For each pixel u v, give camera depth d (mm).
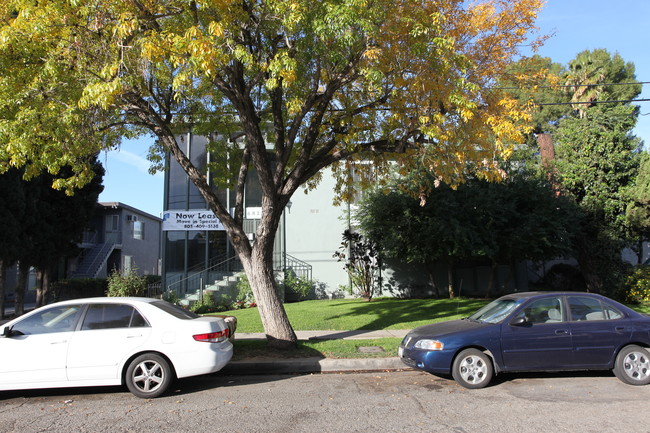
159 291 18984
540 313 7125
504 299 7766
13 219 14914
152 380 6340
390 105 10008
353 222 20047
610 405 5766
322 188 20266
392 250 17266
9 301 24906
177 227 18047
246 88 8961
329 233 20062
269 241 9320
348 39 7738
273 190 9164
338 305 16312
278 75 8242
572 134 19047
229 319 9266
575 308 7172
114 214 30062
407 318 13062
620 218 17703
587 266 18359
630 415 5336
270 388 6906
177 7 8352
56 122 7641
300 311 14648
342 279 19844
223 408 5801
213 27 7121
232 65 9047
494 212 16703
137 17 7629
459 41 9750
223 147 12539
